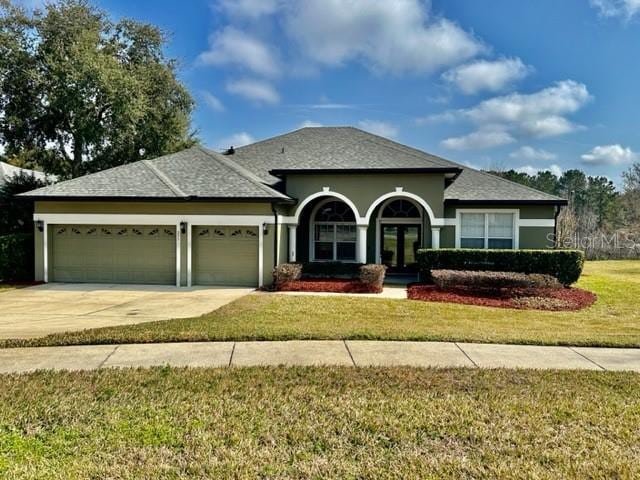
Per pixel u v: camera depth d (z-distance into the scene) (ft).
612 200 200.54
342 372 22.94
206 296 49.11
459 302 46.47
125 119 86.17
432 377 22.27
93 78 81.05
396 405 18.69
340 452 14.87
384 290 54.85
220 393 19.97
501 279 50.24
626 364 24.97
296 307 41.37
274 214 56.54
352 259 69.10
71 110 82.58
